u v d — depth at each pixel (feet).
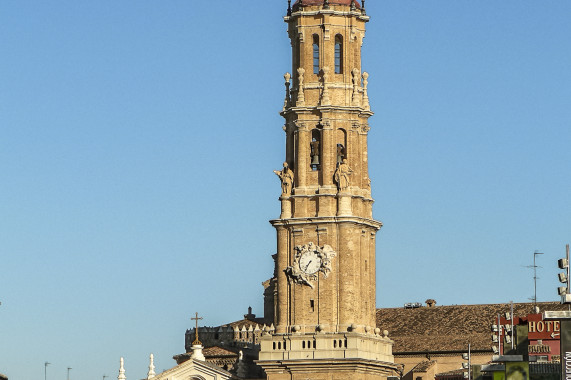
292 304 624.18
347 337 612.70
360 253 627.87
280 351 620.49
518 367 472.44
